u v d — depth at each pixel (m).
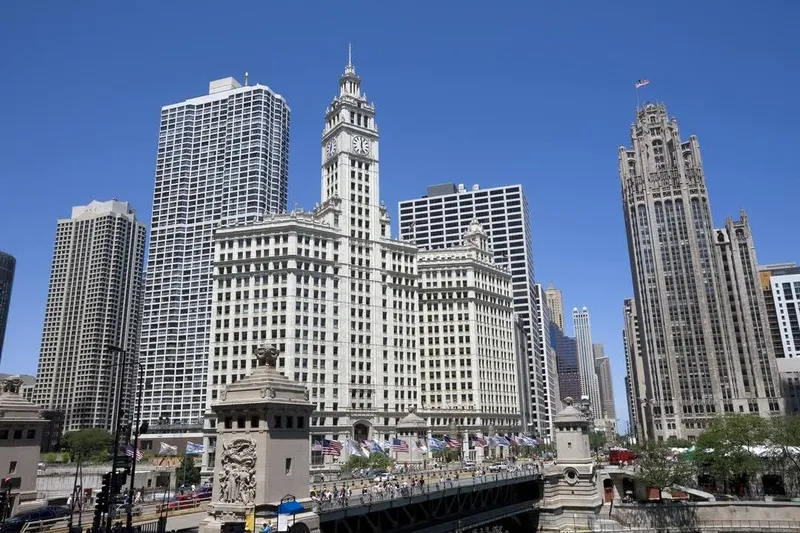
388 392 192.62
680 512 106.31
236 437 57.03
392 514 77.81
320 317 182.50
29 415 78.56
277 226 183.50
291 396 59.47
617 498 122.00
